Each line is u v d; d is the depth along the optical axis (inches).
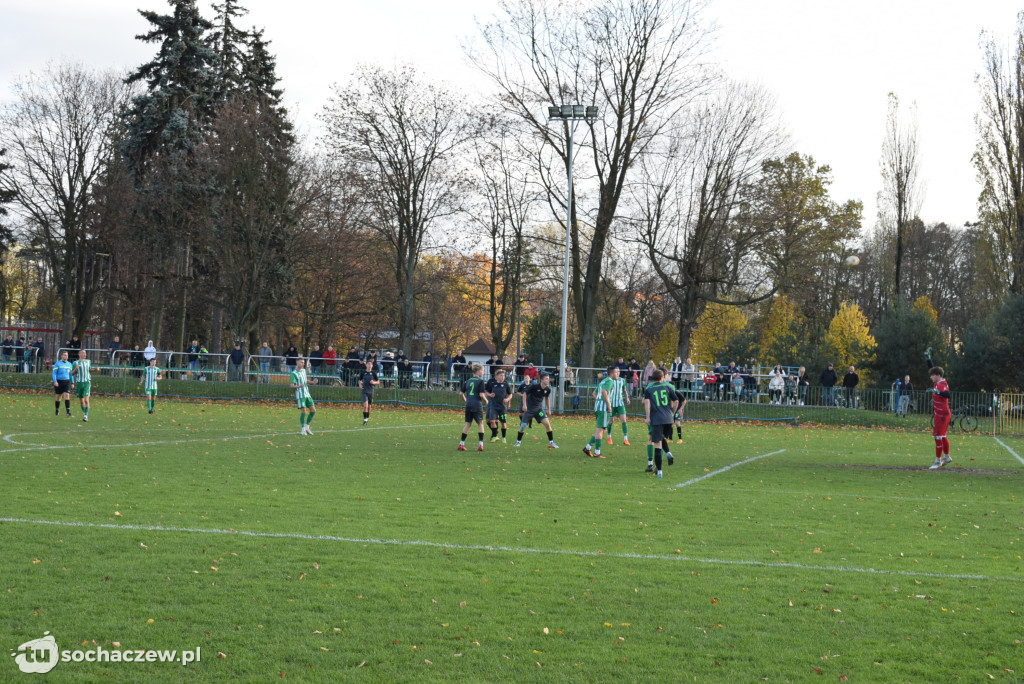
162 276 1785.2
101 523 368.2
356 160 1777.8
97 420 951.6
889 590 296.5
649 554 343.3
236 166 1635.1
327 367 1501.0
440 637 238.5
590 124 1606.8
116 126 1919.3
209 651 223.1
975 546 376.8
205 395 1475.1
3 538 334.0
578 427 1137.4
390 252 2041.1
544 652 229.3
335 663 217.8
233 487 482.6
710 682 211.8
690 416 1391.5
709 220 1676.9
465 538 363.9
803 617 264.2
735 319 2219.5
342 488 493.7
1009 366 1565.0
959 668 224.2
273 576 293.6
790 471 665.0
